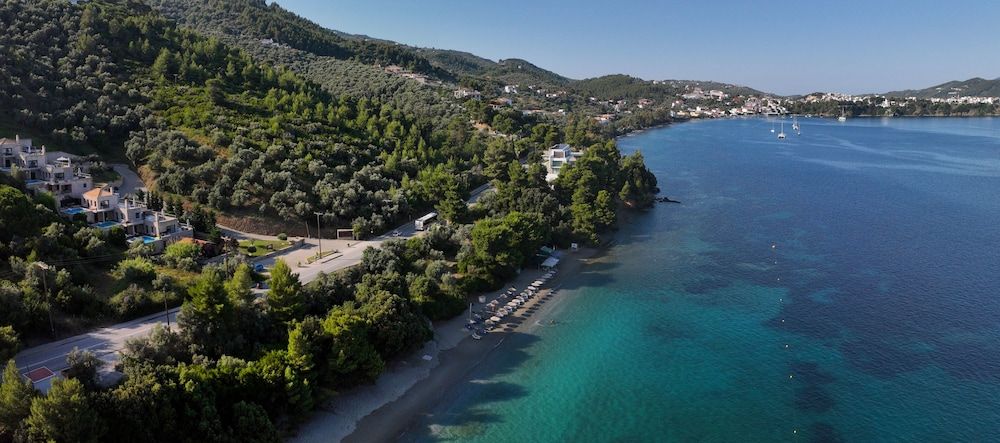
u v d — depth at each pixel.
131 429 52.53
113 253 89.38
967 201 181.88
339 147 152.50
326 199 127.06
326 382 69.38
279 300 74.56
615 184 174.75
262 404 61.84
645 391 76.06
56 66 157.00
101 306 74.69
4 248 76.88
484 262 106.81
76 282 77.44
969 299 102.69
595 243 135.00
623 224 157.38
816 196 191.25
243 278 73.44
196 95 164.62
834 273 117.06
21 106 137.00
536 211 137.12
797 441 65.94
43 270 71.31
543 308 101.12
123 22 189.62
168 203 118.31
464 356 84.06
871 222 156.38
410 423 68.19
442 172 151.50
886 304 101.44
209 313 66.69
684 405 73.06
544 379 78.50
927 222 156.00
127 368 57.66
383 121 192.12
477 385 76.75
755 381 78.19
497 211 144.25
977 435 66.12
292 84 195.38
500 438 66.19
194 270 90.50
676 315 98.62
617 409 72.12
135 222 104.75
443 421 68.81
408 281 94.38
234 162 129.62
